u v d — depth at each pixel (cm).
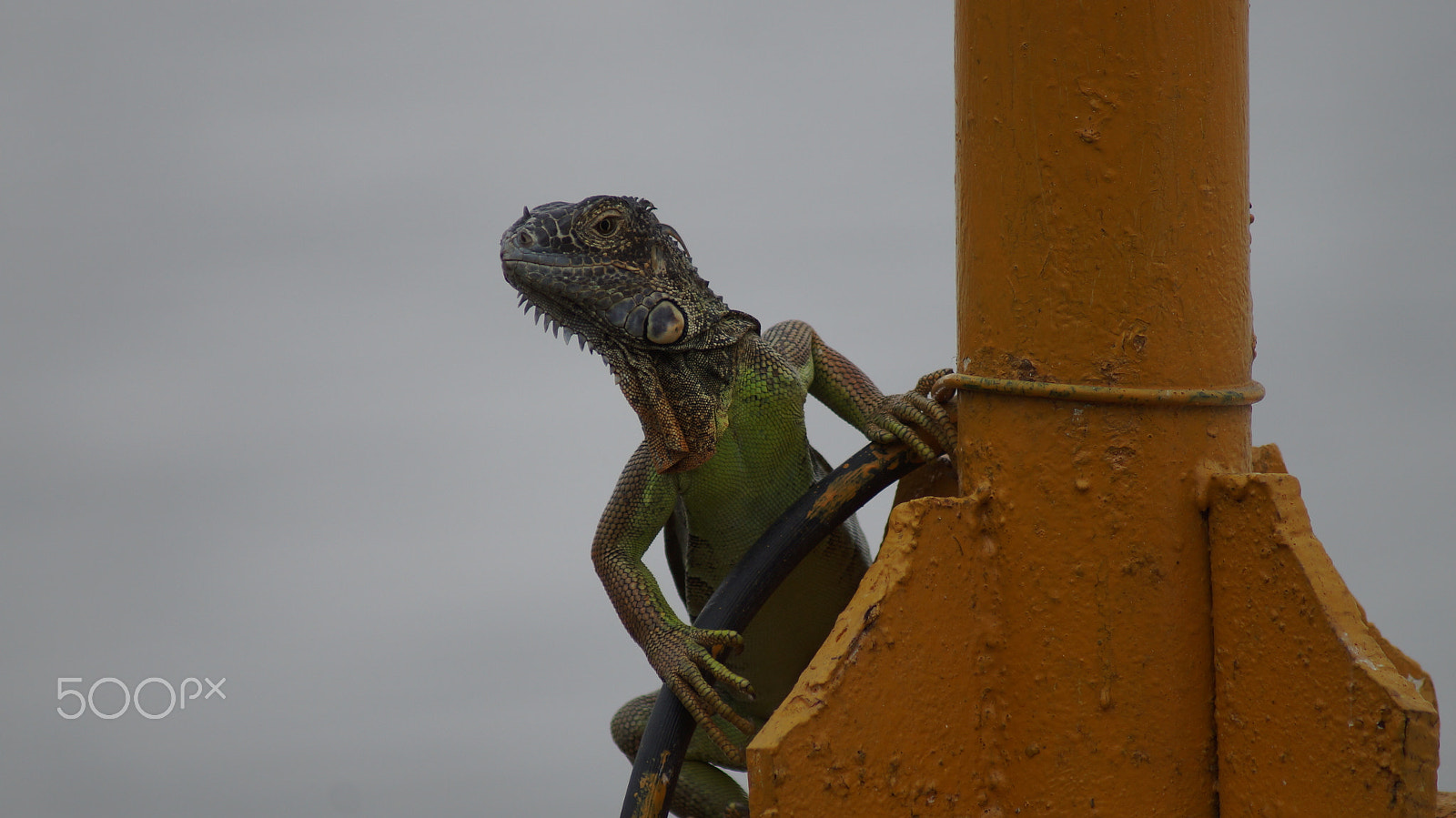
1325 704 1367
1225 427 1515
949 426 1761
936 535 1501
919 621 1480
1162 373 1476
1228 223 1518
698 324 1875
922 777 1478
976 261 1561
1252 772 1445
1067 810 1498
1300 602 1394
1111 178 1467
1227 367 1521
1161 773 1490
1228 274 1520
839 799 1412
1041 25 1478
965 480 1593
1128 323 1473
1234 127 1520
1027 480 1511
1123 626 1481
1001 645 1532
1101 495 1479
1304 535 1420
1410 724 1288
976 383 1545
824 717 1402
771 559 1809
